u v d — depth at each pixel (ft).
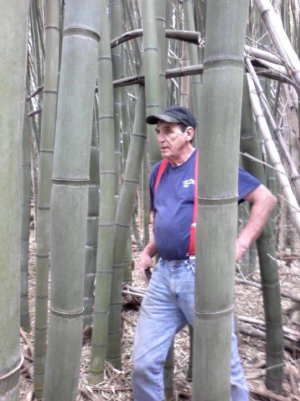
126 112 12.05
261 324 8.22
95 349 6.93
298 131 4.44
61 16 8.05
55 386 3.87
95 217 8.65
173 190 5.29
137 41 10.69
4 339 2.28
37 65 11.00
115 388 6.91
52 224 3.62
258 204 4.89
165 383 6.56
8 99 2.14
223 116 2.88
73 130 3.43
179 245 5.12
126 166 6.68
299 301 8.16
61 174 3.51
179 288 5.21
